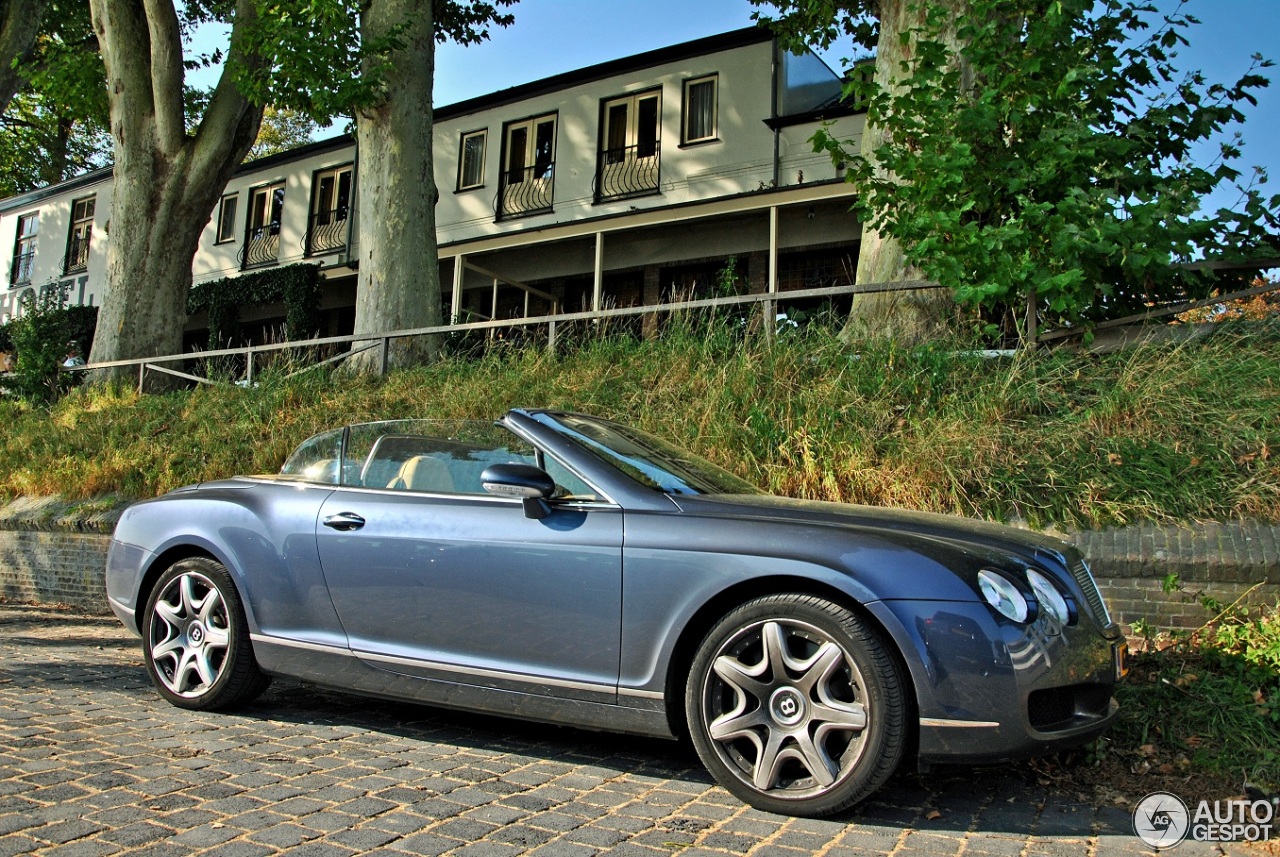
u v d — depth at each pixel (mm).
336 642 3879
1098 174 7047
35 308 17531
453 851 2615
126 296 15039
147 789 3092
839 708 2908
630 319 9773
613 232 18578
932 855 2664
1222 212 6812
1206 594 4703
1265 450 5297
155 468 9523
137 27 15281
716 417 7043
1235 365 6117
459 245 18250
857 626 2914
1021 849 2740
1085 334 6859
